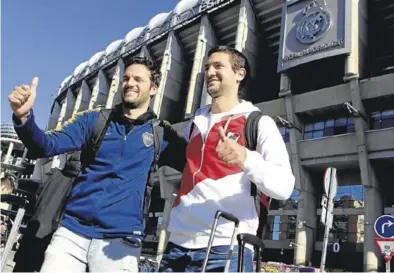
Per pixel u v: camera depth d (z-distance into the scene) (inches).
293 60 1305.4
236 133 95.9
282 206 1336.1
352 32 1196.5
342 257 1164.5
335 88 1203.9
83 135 109.0
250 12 1631.4
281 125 1370.6
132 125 112.5
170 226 99.6
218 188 91.7
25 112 86.8
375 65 1336.1
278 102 1354.6
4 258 121.7
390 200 1159.6
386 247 289.3
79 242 99.6
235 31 1742.1
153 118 118.5
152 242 1593.3
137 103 114.6
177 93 1862.7
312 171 1305.4
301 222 1215.6
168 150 122.1
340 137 1193.4
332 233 1214.9
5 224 161.6
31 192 141.2
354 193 1219.9
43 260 105.0
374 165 1149.1
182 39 1936.5
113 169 106.1
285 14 1401.3
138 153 110.1
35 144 91.2
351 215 1193.4
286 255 1288.1
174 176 1552.7
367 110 1190.3
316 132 1294.3
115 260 98.6
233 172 93.1
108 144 109.2
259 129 94.3
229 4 1690.5
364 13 1325.0
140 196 107.7
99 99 2299.5
